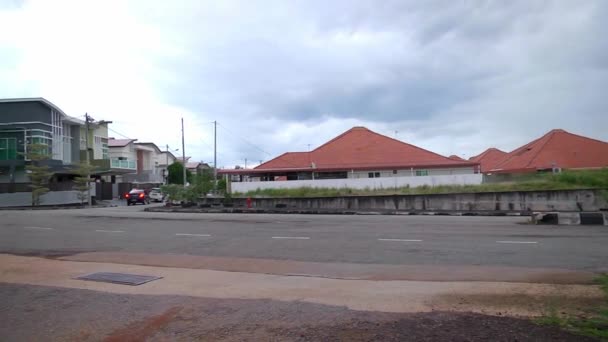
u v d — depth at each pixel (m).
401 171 42.50
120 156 65.88
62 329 5.66
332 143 48.44
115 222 20.61
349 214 25.45
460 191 27.52
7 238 15.16
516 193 24.53
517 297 6.45
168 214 26.45
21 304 6.77
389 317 5.56
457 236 13.84
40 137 43.47
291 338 4.99
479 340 4.65
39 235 15.93
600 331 4.73
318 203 28.27
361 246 12.30
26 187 41.94
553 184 26.58
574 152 41.75
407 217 22.06
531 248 11.34
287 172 43.97
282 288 7.52
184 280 8.34
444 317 5.48
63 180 48.38
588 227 16.17
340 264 9.88
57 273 9.11
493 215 23.28
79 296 7.18
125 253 11.84
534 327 5.00
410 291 7.04
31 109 43.75
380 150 46.34
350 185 33.75
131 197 45.22
